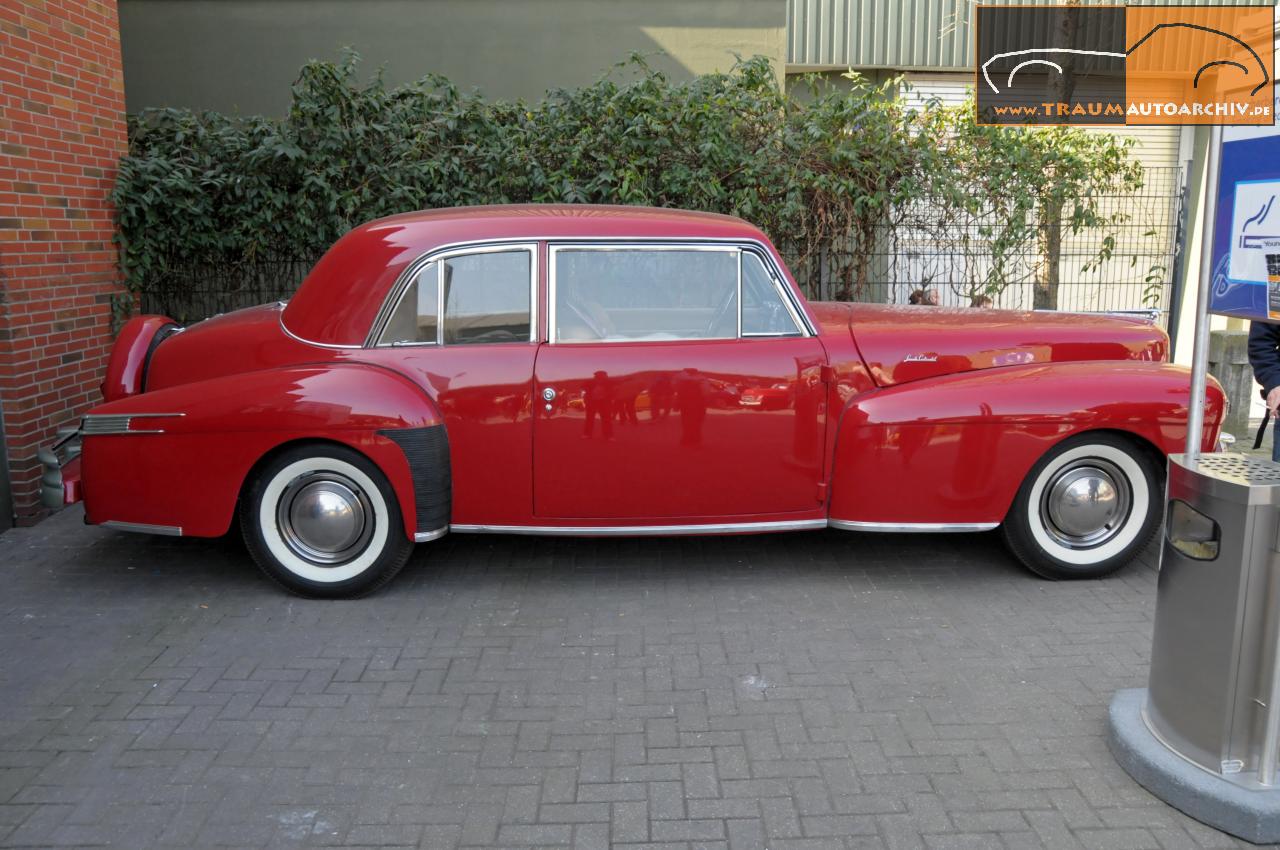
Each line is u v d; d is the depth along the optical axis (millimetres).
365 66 9828
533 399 4500
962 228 8305
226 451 4430
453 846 2791
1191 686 2951
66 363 6180
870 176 8039
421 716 3533
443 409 4512
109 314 6785
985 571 4941
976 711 3547
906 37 10555
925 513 4625
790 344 4629
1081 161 8312
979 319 5105
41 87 5891
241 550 5305
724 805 2982
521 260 4570
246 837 2836
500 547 5332
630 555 5203
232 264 7852
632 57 8227
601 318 4602
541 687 3750
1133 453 4621
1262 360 3859
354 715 3541
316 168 7602
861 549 5273
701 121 7766
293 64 9742
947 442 4543
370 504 4520
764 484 4664
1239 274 3000
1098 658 3961
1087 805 2969
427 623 4344
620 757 3260
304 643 4145
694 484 4621
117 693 3701
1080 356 4992
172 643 4141
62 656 4016
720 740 3359
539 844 2797
